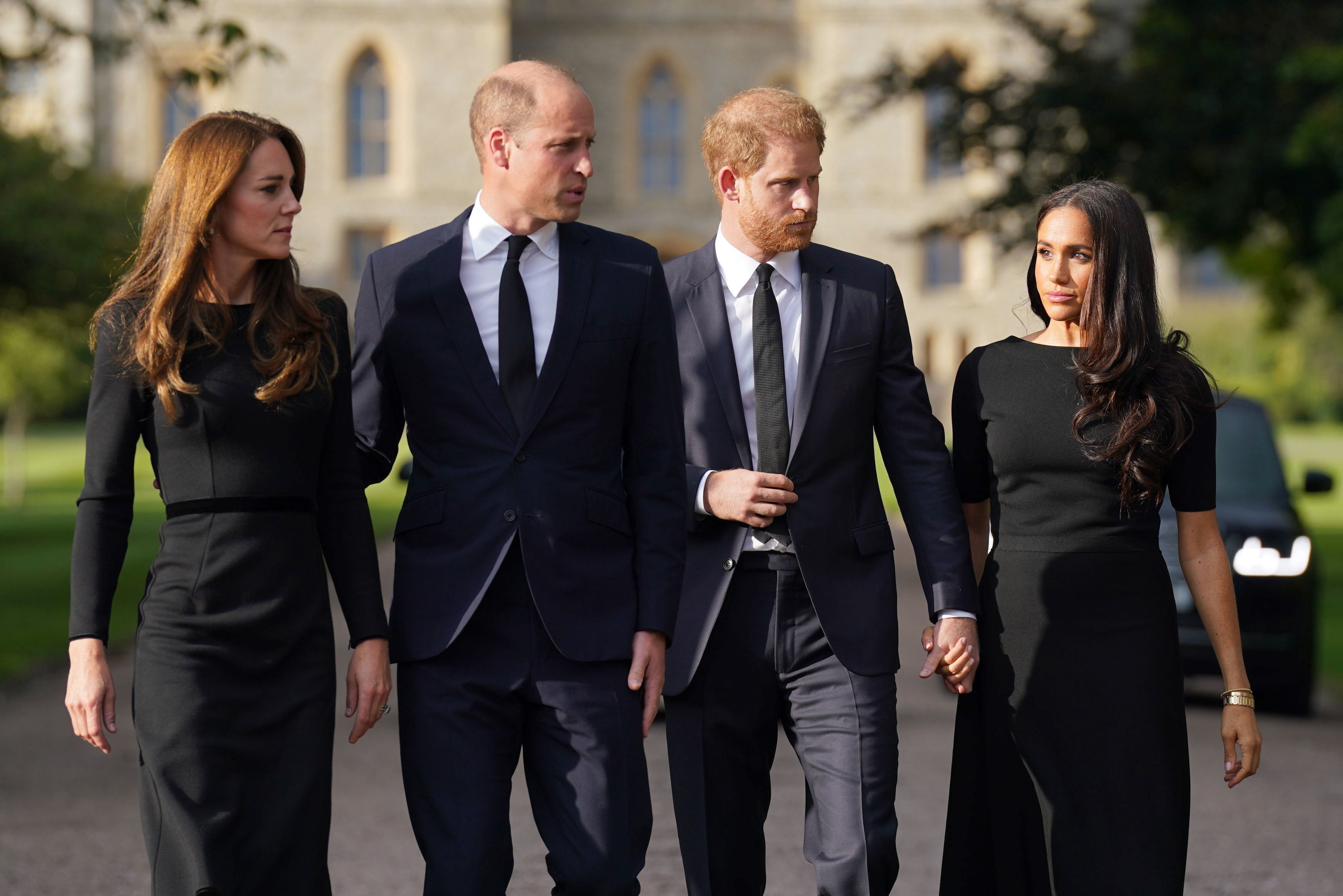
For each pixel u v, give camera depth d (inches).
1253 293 3016.7
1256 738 369.1
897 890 557.0
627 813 354.0
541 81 358.9
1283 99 1771.7
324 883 340.8
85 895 558.3
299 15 5022.1
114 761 840.9
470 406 362.6
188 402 332.2
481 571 355.6
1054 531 370.0
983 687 378.9
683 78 5265.8
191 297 334.0
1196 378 367.2
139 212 1984.5
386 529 2566.4
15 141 2190.0
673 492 372.2
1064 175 1734.7
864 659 390.9
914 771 772.0
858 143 5172.2
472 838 344.8
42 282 2042.3
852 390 397.1
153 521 2844.5
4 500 3762.3
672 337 378.0
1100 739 361.1
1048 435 369.1
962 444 393.1
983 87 1971.0
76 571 331.6
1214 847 624.7
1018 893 373.4
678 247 5315.0
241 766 332.2
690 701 397.7
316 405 342.3
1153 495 361.1
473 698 355.3
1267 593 938.1
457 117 5068.9
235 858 329.7
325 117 5049.2
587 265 369.7
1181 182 1888.5
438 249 371.9
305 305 343.0
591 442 366.0
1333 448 5123.0
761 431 396.8
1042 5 2800.2
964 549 387.2
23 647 1293.1
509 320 364.5
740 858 399.5
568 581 357.7
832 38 5103.3
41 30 1407.5
